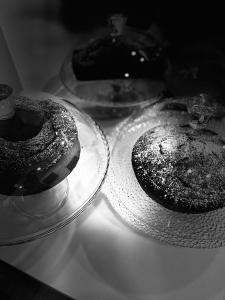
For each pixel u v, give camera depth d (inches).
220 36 25.7
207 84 24.1
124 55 24.6
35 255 19.2
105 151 21.0
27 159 17.2
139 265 18.7
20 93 21.8
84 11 25.3
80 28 26.4
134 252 19.1
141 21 26.0
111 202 20.0
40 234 18.5
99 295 17.9
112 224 19.9
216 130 21.4
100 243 19.4
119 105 24.5
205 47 25.8
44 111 19.0
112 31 25.2
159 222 19.1
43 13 24.7
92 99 25.1
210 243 18.2
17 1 23.1
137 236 19.5
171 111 23.4
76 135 18.7
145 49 25.3
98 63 24.5
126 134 22.4
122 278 18.3
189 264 18.6
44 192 20.0
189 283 18.0
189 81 24.3
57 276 18.5
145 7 25.1
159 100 24.8
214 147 19.9
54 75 27.6
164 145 19.9
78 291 18.0
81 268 18.7
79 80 25.8
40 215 19.2
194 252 19.0
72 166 19.0
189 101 22.5
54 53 27.2
